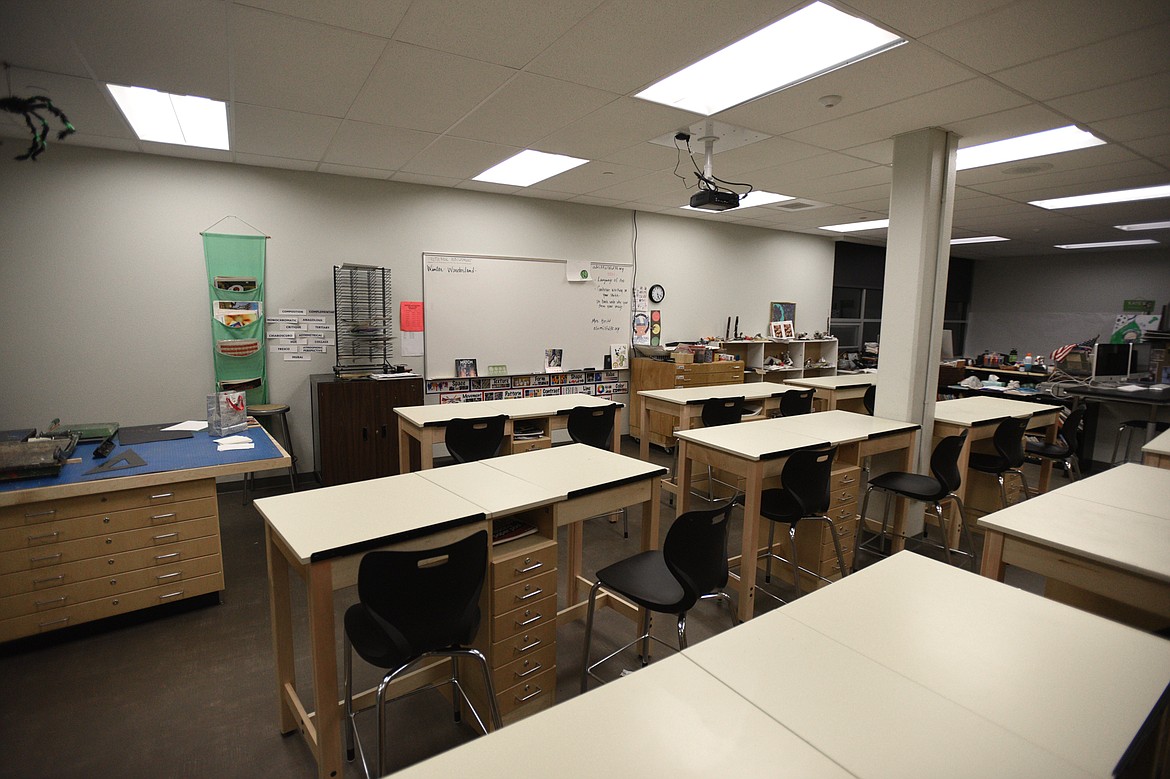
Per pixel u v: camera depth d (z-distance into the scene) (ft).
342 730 6.67
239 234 14.48
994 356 27.35
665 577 6.97
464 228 17.60
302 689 7.30
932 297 11.89
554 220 19.27
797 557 10.16
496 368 18.53
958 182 15.19
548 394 19.94
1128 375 20.12
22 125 11.16
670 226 22.11
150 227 13.53
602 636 8.70
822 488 9.01
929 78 8.74
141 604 8.59
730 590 10.32
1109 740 3.15
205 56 8.25
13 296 12.35
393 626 5.07
